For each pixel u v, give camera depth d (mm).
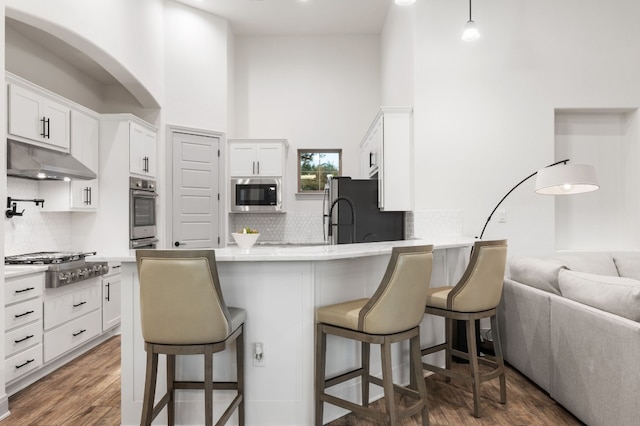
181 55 5289
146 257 1854
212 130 5473
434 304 2682
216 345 1903
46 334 3203
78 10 3549
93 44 3746
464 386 2971
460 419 2486
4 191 2533
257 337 2350
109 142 4445
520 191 4129
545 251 4117
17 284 2896
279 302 2352
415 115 4137
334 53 6176
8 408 2568
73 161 3799
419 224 4090
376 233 4523
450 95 4145
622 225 4305
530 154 4137
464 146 4137
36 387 2998
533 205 4129
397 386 2369
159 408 2053
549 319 2695
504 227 4121
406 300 2057
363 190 4516
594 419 2232
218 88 5551
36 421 2465
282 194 5613
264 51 6164
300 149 6129
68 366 3461
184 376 2342
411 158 4180
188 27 5340
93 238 4445
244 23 5789
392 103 5223
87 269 3650
